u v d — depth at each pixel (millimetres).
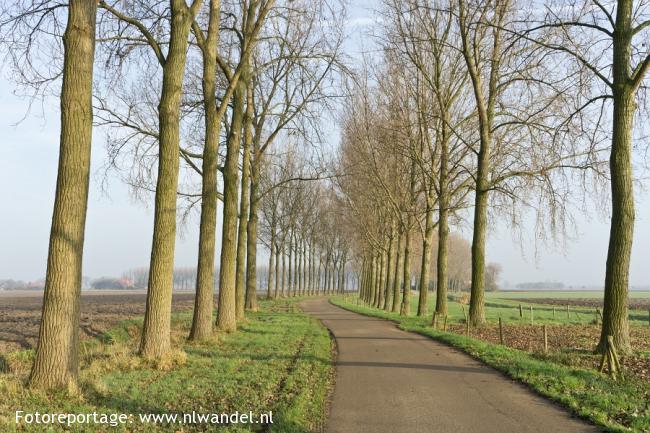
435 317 21859
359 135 31578
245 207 24562
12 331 20828
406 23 24547
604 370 11156
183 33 12023
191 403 8203
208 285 15906
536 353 13664
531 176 18812
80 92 8500
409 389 9445
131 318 25406
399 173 32438
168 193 11734
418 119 26375
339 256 82438
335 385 9844
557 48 14180
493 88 21766
